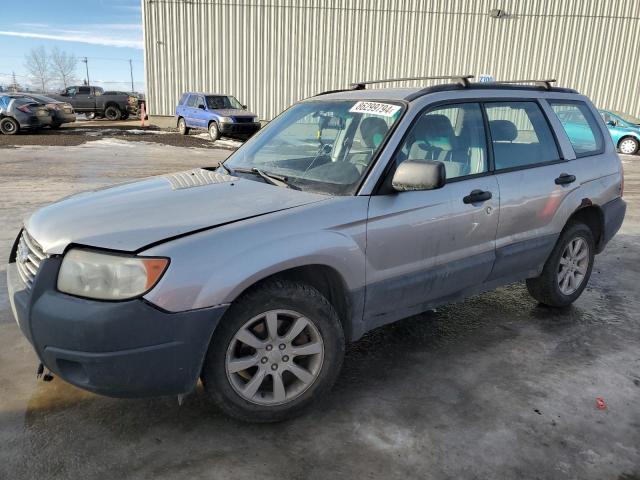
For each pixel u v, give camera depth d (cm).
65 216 288
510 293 504
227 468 257
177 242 253
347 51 2547
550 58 2538
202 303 251
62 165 1263
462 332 416
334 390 329
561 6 2480
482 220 361
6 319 408
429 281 341
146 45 2530
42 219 295
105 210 290
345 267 296
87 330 240
